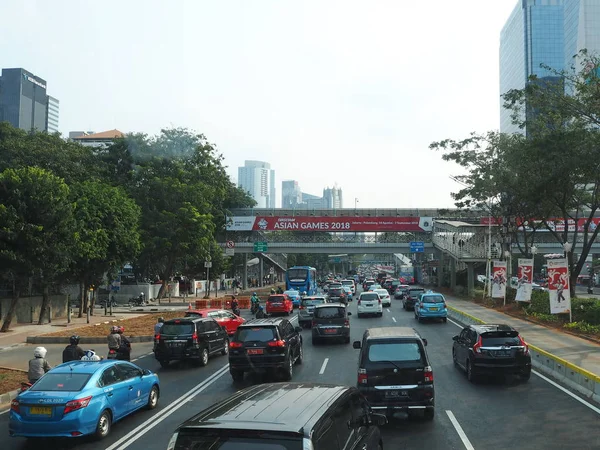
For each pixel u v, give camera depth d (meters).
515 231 40.31
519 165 31.75
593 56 24.17
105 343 26.53
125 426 11.55
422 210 70.56
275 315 40.94
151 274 62.91
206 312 26.50
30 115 197.00
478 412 12.04
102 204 38.59
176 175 55.03
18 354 23.56
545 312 30.95
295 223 67.75
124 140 57.12
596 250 64.12
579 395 13.72
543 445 9.61
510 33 178.38
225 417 5.09
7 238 28.47
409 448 9.52
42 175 30.34
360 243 67.44
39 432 10.05
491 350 14.99
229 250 60.47
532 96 26.34
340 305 24.47
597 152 23.34
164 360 18.97
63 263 31.31
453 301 47.66
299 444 4.73
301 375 16.80
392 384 10.96
